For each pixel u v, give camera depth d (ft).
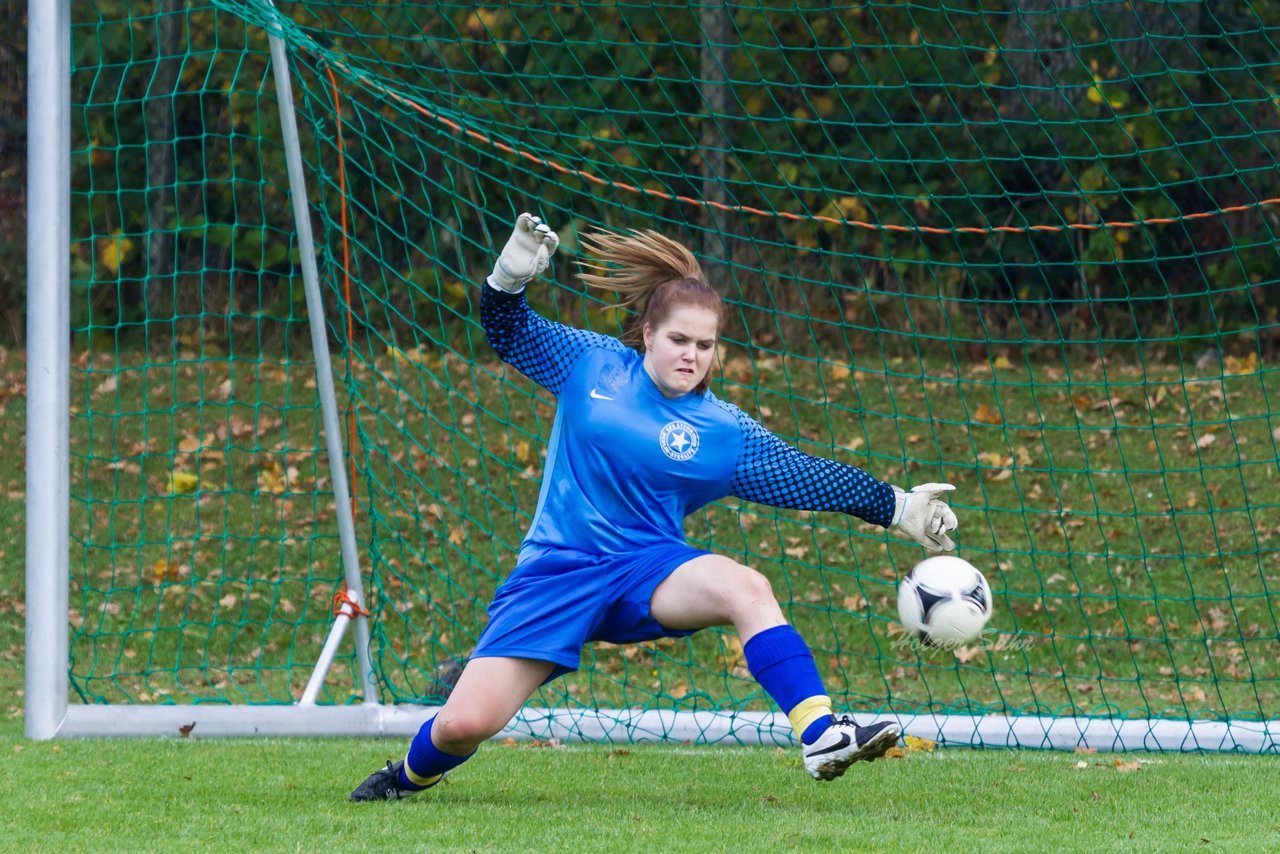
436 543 102.06
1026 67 140.77
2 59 155.12
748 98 133.18
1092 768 55.98
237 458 117.50
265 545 103.19
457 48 121.60
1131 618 92.73
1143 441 122.72
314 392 127.24
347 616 66.08
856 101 137.80
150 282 132.67
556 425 46.55
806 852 38.88
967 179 141.59
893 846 39.88
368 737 62.69
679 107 129.80
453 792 49.52
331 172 120.47
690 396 45.01
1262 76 138.10
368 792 46.83
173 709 61.77
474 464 113.50
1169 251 143.02
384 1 107.34
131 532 105.50
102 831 41.50
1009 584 98.48
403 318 85.51
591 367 45.50
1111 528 107.45
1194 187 141.79
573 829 42.11
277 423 122.72
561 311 114.83
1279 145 137.80
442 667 66.08
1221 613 92.73
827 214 140.46
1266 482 112.98
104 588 96.07
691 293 44.09
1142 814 45.70
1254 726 61.41
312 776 52.01
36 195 60.75
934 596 45.44
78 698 74.54
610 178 118.11
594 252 46.96
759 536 106.01
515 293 45.39
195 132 138.31
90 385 130.11
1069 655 87.66
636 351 46.55
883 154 140.97
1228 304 142.10
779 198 138.92
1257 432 122.31
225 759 55.62
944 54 138.00
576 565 44.29
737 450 45.06
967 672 84.38
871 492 45.34
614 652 87.30
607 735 63.26
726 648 87.76
